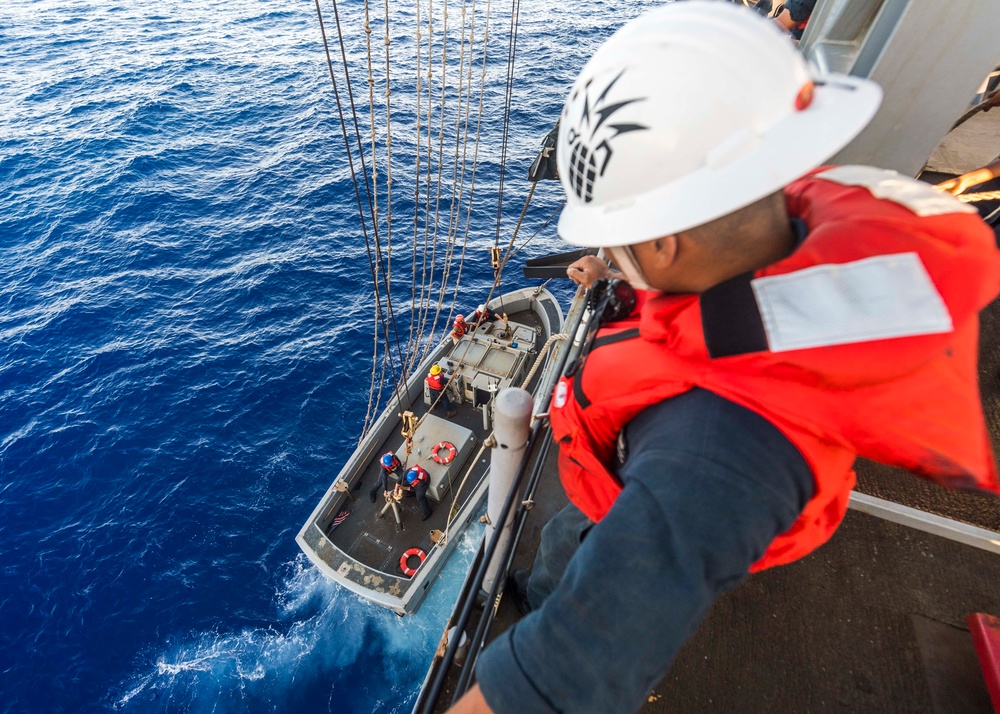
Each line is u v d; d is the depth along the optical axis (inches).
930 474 30.0
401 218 1161.4
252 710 568.1
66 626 625.9
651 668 28.5
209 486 741.9
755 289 31.6
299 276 1032.8
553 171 247.3
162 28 2349.9
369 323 946.1
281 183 1278.3
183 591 649.0
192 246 1107.9
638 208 37.0
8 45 2118.6
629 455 37.1
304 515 716.0
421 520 584.1
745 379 30.4
